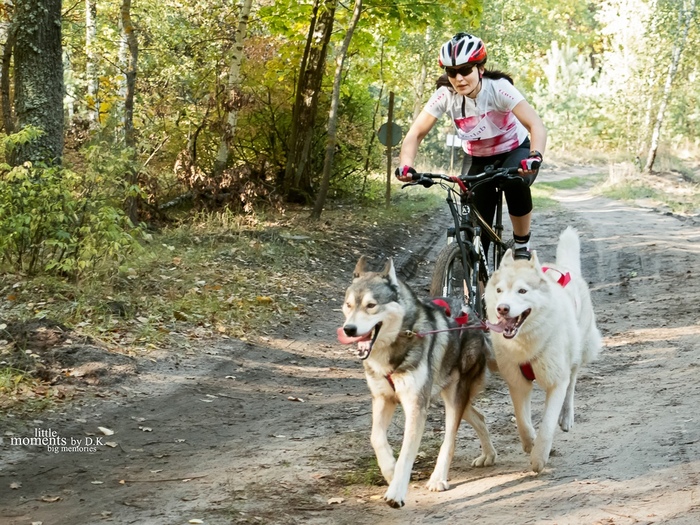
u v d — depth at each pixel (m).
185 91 22.16
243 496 5.82
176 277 13.26
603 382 8.66
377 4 21.66
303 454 6.85
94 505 5.67
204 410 8.23
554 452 6.47
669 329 11.05
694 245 19.22
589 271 16.61
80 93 23.75
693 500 5.07
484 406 8.24
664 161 47.50
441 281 7.58
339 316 13.20
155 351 9.83
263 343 11.09
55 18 13.16
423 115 7.96
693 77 51.78
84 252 11.63
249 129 23.50
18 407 7.68
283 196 23.16
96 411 7.92
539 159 7.24
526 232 8.07
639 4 48.06
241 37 20.11
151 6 21.86
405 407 5.78
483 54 7.50
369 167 27.08
